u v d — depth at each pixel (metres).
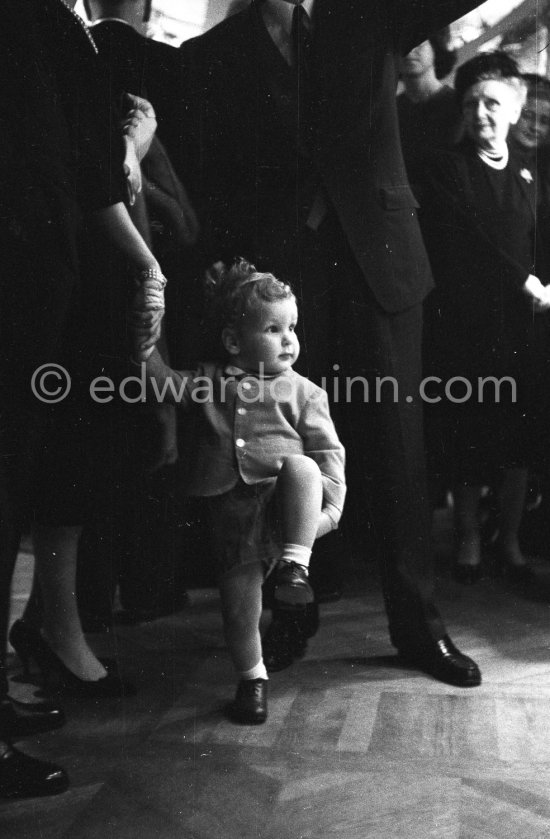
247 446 1.42
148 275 1.37
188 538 1.55
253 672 1.39
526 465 1.93
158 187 1.52
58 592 1.40
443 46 1.83
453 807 1.10
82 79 1.27
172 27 1.54
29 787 1.13
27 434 1.18
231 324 1.46
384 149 1.59
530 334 1.88
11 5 1.17
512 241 1.84
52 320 1.21
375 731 1.31
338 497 1.42
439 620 1.57
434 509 2.11
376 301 1.57
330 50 1.54
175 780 1.15
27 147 1.17
